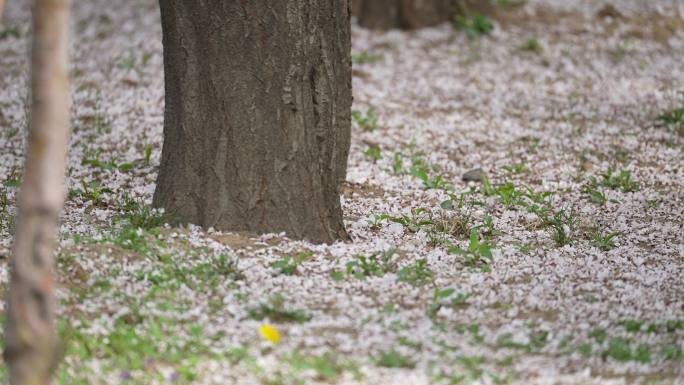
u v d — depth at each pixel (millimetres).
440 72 19781
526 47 21062
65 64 6074
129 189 12586
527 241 11125
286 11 10305
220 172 10594
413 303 9156
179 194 10789
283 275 9680
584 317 8852
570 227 11523
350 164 14258
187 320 8453
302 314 8594
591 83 19297
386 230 11344
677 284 9781
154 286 8984
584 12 22844
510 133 16250
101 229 10594
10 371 6125
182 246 10055
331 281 9633
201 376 7305
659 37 21766
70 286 8859
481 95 18469
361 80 19078
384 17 22109
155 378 7250
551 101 18188
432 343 8086
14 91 17656
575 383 7359
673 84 19156
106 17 22891
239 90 10422
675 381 7434
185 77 10570
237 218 10617
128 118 16172
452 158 14938
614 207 12609
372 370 7504
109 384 7156
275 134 10500
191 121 10633
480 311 8977
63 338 7699
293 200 10594
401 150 15156
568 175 14086
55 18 5980
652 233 11539
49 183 6039
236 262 9688
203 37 10414
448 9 22328
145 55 20188
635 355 7910
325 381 7277
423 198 12805
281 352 7801
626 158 14977
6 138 14914
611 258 10547
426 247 10812
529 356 7965
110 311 8508
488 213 12195
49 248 6082
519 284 9719
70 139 14961
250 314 8617
